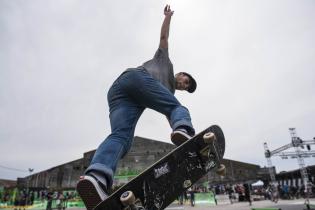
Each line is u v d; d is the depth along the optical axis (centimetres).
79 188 120
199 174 129
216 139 137
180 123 144
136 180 112
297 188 2556
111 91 171
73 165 3762
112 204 108
